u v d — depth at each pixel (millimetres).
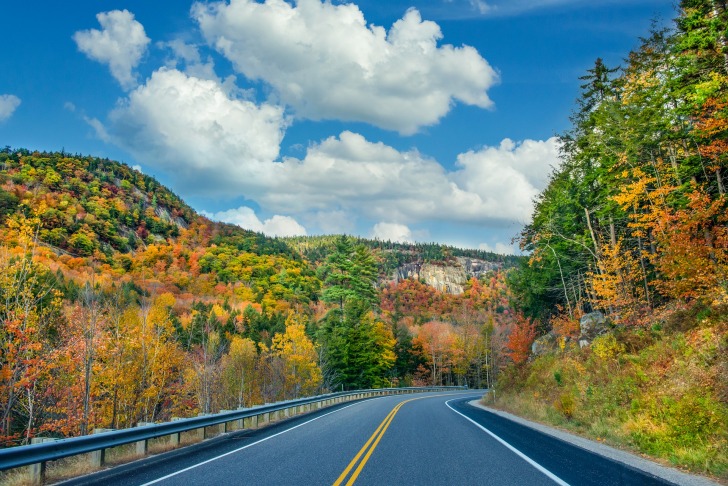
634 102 27156
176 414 32750
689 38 20734
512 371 36812
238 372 44125
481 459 9781
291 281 148750
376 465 9078
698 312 17625
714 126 18719
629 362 18000
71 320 21578
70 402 22938
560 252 39688
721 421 10250
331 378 57000
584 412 16609
